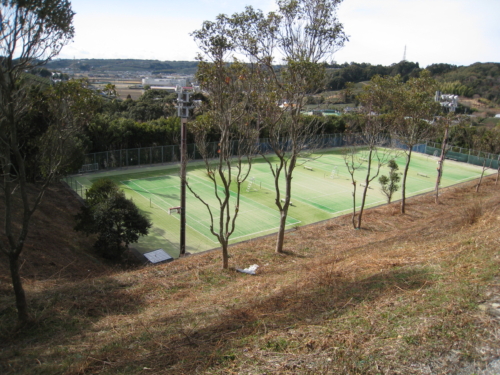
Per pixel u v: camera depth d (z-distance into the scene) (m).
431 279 9.91
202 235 26.25
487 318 7.54
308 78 15.97
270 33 15.53
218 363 7.04
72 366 7.97
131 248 23.38
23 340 9.98
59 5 8.88
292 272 15.12
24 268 16.28
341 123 64.06
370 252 16.61
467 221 18.92
